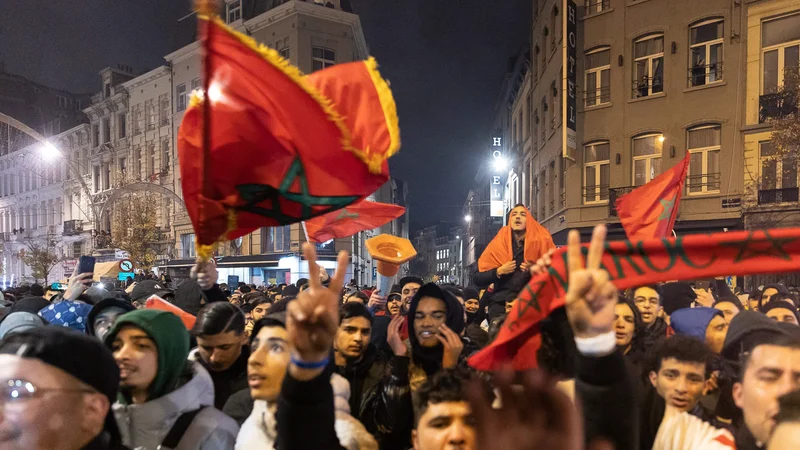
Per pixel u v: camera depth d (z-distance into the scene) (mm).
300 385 1547
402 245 4621
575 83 17328
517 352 2023
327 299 1498
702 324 3213
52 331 1668
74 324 4656
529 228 5234
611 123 16781
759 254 1832
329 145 2531
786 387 1777
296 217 2557
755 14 14531
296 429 1552
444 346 2859
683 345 2229
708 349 2342
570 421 932
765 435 1789
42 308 5383
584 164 17375
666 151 15805
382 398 2875
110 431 1818
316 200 2520
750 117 14609
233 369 3225
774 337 1914
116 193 27672
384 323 4324
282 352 2309
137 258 30297
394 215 4949
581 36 17438
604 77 17141
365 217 4926
